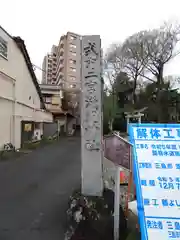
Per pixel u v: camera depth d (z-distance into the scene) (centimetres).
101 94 511
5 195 734
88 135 516
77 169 1161
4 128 1653
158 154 400
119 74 4491
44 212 595
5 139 1670
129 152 409
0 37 1570
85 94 513
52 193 751
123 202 578
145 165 390
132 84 4406
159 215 348
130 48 4250
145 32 4112
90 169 518
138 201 361
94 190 516
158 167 387
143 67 4241
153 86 4100
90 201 487
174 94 3862
